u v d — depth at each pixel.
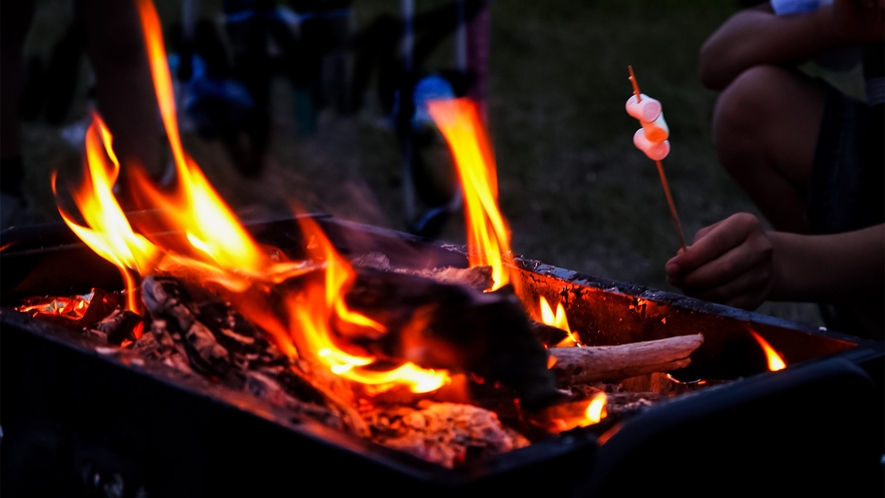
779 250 1.53
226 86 3.17
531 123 3.77
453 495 1.10
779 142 1.82
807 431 1.23
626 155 3.42
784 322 1.35
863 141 1.77
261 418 1.17
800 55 1.83
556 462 1.15
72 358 1.28
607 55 4.94
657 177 3.20
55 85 3.42
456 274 1.45
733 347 1.37
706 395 1.19
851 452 1.26
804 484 1.24
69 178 2.84
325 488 1.16
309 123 3.42
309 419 1.18
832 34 1.77
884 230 1.55
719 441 1.19
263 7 3.18
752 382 1.21
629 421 1.16
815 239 1.54
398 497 1.12
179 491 1.23
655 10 6.09
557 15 5.93
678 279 1.49
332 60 3.52
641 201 2.95
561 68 4.68
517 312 1.27
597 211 2.85
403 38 2.98
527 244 2.59
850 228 1.74
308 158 3.24
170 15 4.95
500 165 3.22
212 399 1.19
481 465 1.13
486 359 1.27
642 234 2.68
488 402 1.30
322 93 3.45
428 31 3.32
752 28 1.88
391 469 1.12
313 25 3.30
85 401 1.28
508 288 1.39
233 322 1.31
